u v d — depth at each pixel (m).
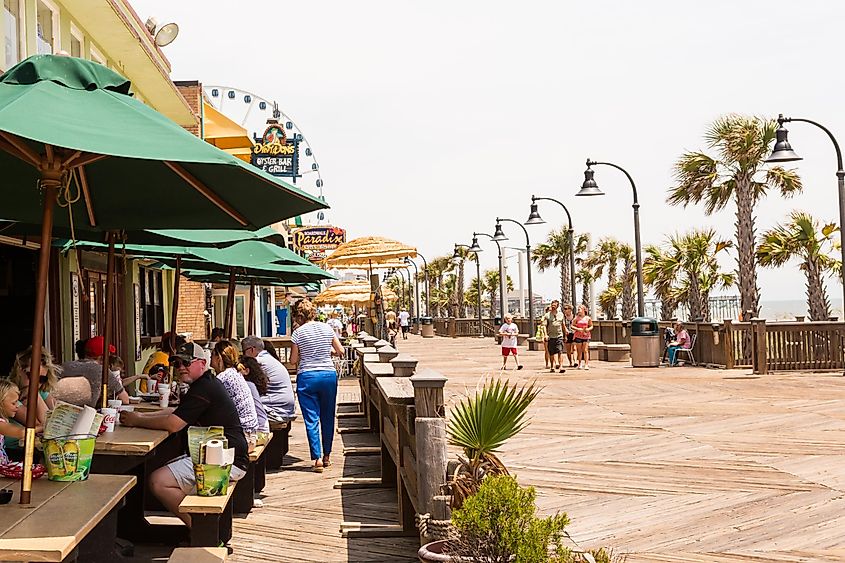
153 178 6.02
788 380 21.88
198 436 6.75
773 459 11.13
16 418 6.65
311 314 11.30
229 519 7.42
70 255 14.04
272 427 11.01
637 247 28.67
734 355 25.73
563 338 28.39
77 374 8.33
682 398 18.30
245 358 10.05
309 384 11.10
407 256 25.36
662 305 41.12
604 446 12.35
